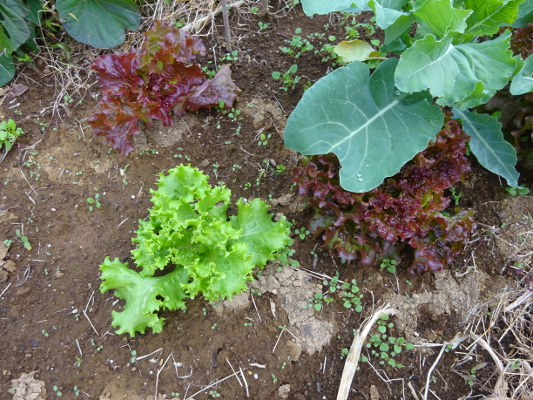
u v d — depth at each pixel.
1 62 0.67
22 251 0.58
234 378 0.53
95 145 0.65
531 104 0.60
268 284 0.58
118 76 0.62
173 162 0.65
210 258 0.51
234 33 0.75
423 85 0.45
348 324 0.57
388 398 0.54
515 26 0.59
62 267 0.58
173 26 0.75
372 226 0.54
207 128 0.67
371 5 0.45
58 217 0.61
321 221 0.58
